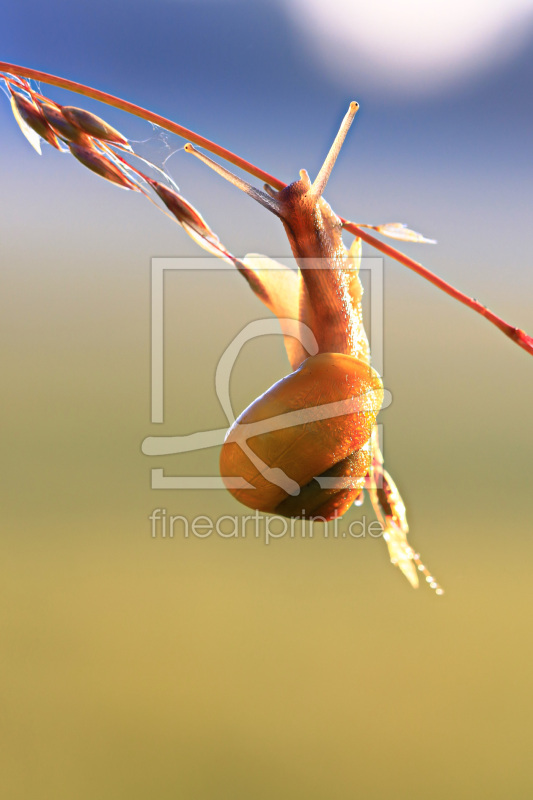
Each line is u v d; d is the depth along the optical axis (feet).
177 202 1.18
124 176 1.19
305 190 1.18
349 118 1.18
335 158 1.19
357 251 1.19
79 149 1.18
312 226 1.18
